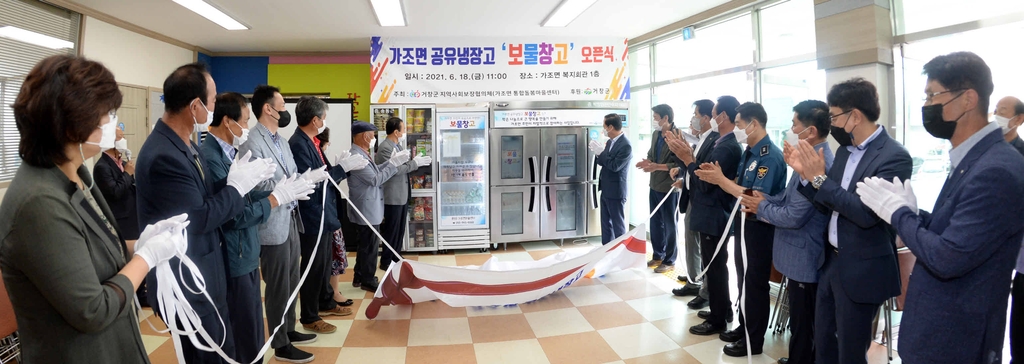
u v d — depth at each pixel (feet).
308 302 9.78
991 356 4.39
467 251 17.42
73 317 3.19
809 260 7.08
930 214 4.83
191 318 4.64
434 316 10.78
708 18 14.74
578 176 17.80
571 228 18.38
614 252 12.82
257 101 7.97
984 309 4.31
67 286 3.16
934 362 4.50
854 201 5.43
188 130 5.33
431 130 16.92
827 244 6.54
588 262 11.60
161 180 4.89
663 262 14.03
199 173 5.43
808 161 5.76
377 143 16.71
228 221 5.98
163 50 17.88
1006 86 8.40
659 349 9.04
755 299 8.47
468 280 10.59
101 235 3.61
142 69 16.75
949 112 4.43
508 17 15.20
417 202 16.94
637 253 12.96
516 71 17.94
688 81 16.33
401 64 17.57
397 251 14.05
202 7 13.98
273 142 8.13
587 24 16.26
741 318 8.98
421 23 15.84
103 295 3.34
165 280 4.28
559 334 9.75
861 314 5.92
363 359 8.68
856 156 6.09
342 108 18.28
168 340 9.31
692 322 10.29
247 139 7.50
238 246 6.25
